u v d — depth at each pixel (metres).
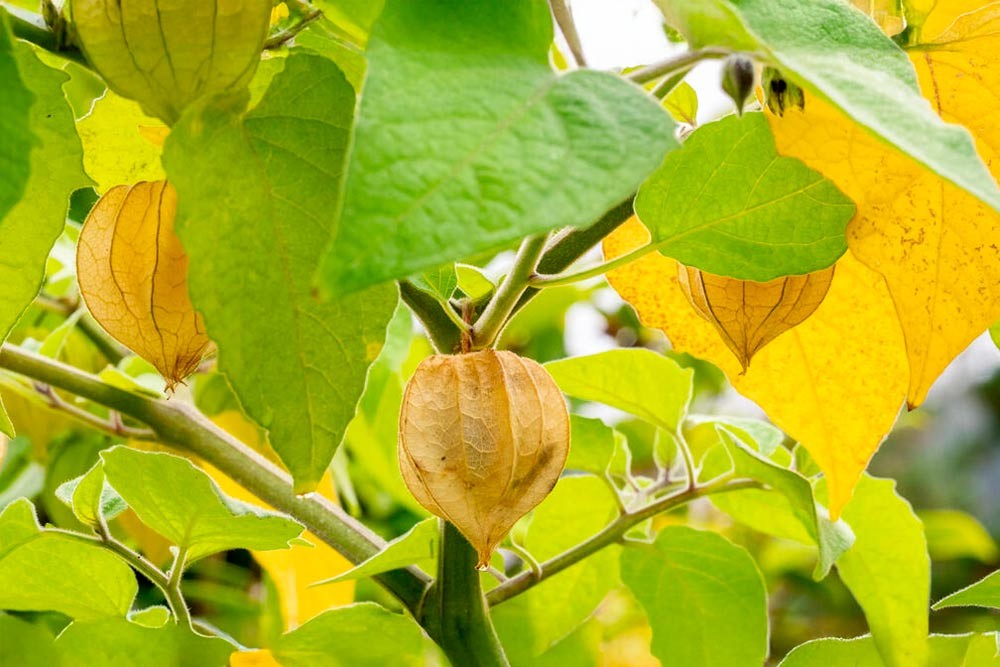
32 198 0.41
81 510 0.48
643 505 0.54
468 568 0.47
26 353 0.52
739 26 0.36
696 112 0.49
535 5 0.37
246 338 0.39
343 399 0.40
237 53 0.40
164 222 0.44
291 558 0.56
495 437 0.43
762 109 0.43
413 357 0.76
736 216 0.43
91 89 0.56
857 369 0.46
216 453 0.52
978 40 0.43
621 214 0.47
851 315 0.46
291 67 0.40
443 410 0.44
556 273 0.47
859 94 0.36
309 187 0.40
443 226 0.34
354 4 0.44
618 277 0.49
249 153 0.40
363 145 0.34
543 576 0.52
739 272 0.43
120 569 0.49
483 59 0.36
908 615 0.52
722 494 0.56
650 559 0.55
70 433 0.64
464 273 0.51
